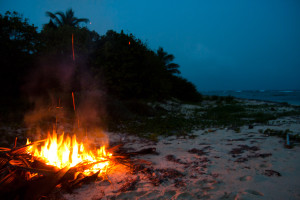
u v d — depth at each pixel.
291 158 3.62
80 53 14.49
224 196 2.47
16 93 11.07
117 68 14.52
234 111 13.89
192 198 2.47
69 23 23.98
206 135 6.25
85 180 2.91
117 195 2.58
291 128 6.48
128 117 9.63
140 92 14.80
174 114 12.20
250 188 2.63
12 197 2.30
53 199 2.49
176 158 3.98
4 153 3.11
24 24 11.33
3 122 6.56
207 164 3.57
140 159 3.87
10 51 10.69
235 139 5.43
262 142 4.89
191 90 24.22
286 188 2.57
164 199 2.48
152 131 7.00
